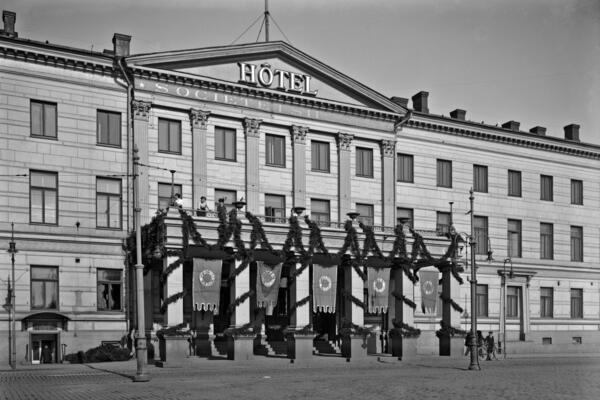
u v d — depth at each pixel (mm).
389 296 48281
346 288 45719
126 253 44906
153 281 44500
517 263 62312
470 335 40906
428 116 58500
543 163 65312
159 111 47000
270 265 43438
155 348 42031
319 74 53219
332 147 53625
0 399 23266
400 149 57344
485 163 61812
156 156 46500
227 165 49031
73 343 42812
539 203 64625
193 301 40938
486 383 28812
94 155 44812
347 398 22984
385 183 55344
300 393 24656
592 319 66062
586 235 67312
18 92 42906
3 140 42281
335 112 53688
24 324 41562
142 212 45406
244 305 41969
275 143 51531
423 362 43719
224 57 49344
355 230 45656
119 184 45469
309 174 52250
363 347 45125
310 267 45406
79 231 43875
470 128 60656
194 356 43875
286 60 52031
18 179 42469
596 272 67188
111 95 45656
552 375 33406
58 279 43062
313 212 52281
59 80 44125
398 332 46656
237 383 28766
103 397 23547
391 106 56031
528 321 62125
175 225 40281
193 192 47406
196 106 48094
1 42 42125
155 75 46688
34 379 30812
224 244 41406
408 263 47500
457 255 51000
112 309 44438
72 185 44000
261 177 50219
